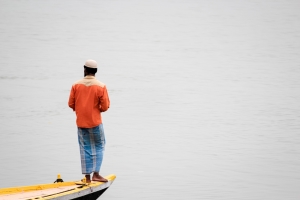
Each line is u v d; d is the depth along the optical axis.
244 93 42.94
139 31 98.56
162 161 23.67
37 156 24.09
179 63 63.25
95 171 15.21
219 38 88.44
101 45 80.81
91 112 14.89
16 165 22.67
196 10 124.38
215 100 39.78
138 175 21.56
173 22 109.50
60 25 100.94
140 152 25.17
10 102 37.50
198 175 21.58
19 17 107.25
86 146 15.09
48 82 47.47
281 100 39.53
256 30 94.94
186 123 31.83
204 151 25.41
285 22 102.12
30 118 32.47
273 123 31.78
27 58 64.31
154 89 44.75
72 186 14.97
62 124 30.94
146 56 69.81
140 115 34.06
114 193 19.34
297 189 19.98
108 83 47.94
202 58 68.00
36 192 14.15
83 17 112.88
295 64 60.03
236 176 21.52
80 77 51.03
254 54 69.56
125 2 137.00
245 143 27.00
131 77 52.03
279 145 26.56
